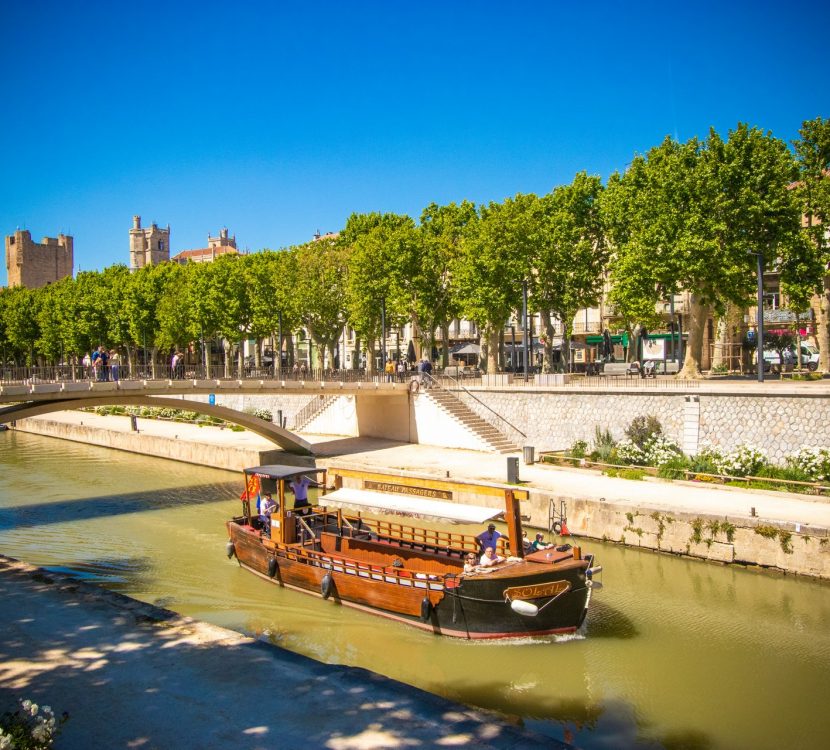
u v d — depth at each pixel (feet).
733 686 47.98
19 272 435.94
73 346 240.12
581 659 51.90
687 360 122.83
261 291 183.83
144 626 42.86
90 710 32.27
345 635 56.39
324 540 67.87
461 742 29.19
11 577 52.80
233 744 29.19
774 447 90.94
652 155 135.03
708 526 70.69
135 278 228.43
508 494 57.21
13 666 37.09
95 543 83.71
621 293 133.69
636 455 96.58
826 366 129.80
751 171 117.50
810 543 64.75
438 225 184.65
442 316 167.02
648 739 41.88
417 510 60.34
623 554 74.18
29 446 170.19
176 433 157.79
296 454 124.57
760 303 103.30
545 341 155.22
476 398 129.59
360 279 159.74
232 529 75.15
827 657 51.98
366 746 28.91
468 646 53.88
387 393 130.62
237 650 39.17
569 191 156.46
